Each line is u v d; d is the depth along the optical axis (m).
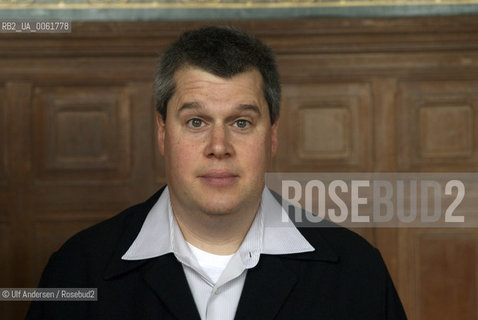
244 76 3.05
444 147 7.92
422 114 7.91
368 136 7.92
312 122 7.91
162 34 7.73
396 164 7.92
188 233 3.34
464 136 7.90
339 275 3.43
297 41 7.79
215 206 3.06
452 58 7.85
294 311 3.29
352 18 7.76
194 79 3.04
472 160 7.90
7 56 7.72
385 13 7.82
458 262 7.88
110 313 3.25
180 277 3.26
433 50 7.83
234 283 3.30
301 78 7.88
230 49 3.03
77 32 7.69
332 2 7.83
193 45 3.08
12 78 7.77
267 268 3.33
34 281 7.84
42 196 7.85
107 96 7.85
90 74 7.82
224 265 3.33
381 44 7.79
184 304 3.18
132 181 7.89
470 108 7.89
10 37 7.66
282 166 7.92
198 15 7.84
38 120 7.82
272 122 3.31
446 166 7.92
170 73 3.15
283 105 7.90
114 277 3.32
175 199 3.26
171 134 3.13
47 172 7.86
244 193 3.09
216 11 7.84
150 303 3.24
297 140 7.92
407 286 7.87
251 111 3.07
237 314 3.21
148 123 7.86
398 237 7.89
